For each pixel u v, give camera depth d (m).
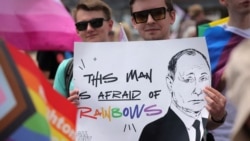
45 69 10.87
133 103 6.79
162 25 7.24
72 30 9.05
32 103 3.60
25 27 8.65
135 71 6.83
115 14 31.33
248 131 3.29
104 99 6.82
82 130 6.80
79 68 6.88
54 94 4.16
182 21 18.95
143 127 6.73
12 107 3.54
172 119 6.68
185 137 6.59
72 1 26.05
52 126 4.12
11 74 3.61
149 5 7.19
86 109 6.84
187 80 6.70
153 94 6.77
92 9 7.93
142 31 7.31
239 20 7.76
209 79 6.65
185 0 29.73
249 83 3.21
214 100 6.46
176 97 6.70
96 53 6.89
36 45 8.79
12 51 3.71
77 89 6.85
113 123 6.78
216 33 7.86
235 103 3.28
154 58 6.81
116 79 6.84
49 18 8.88
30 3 8.70
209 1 28.89
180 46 6.75
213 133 7.45
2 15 8.47
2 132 3.50
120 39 9.02
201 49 6.71
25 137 3.55
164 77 6.77
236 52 3.37
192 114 6.63
